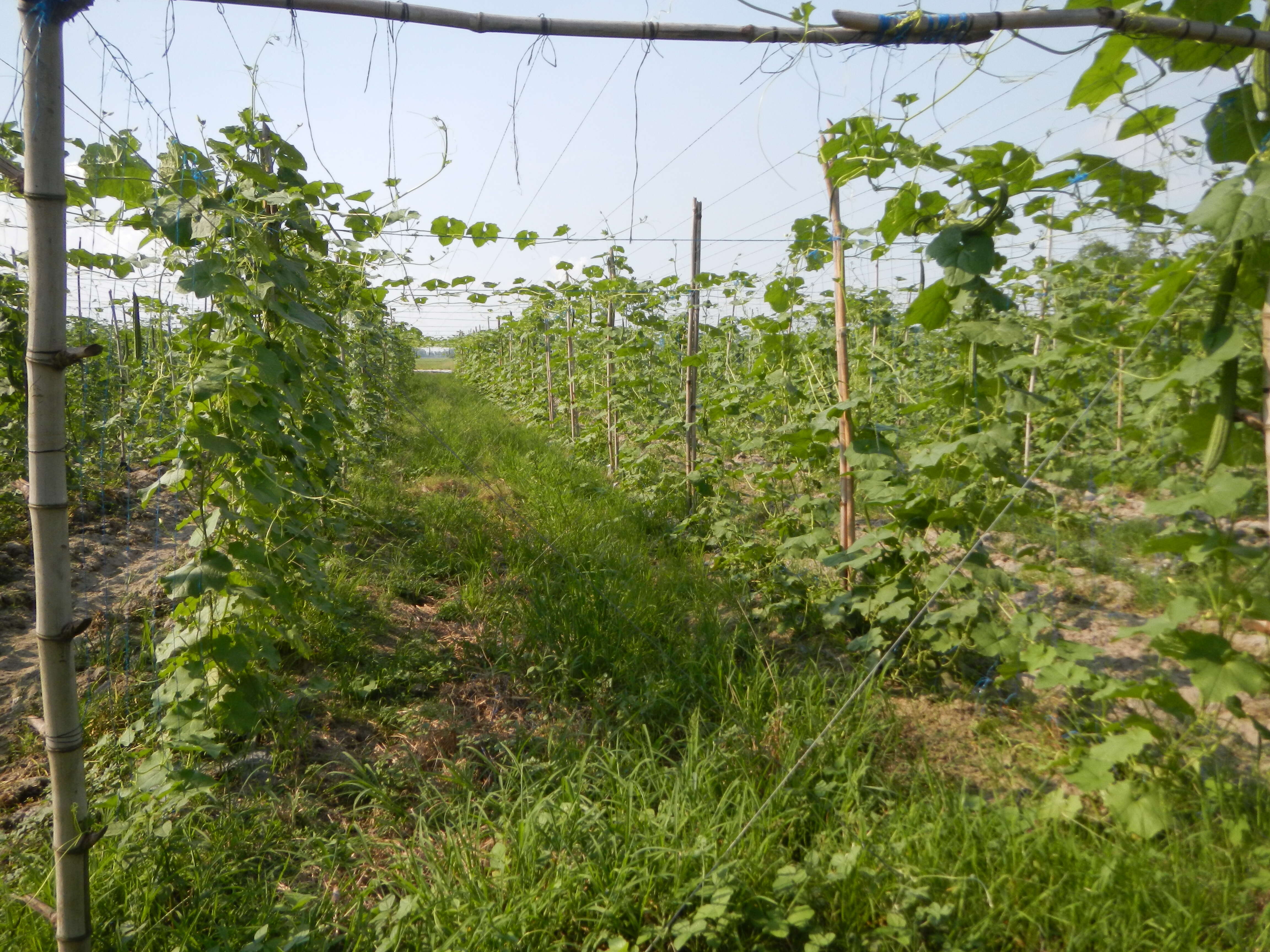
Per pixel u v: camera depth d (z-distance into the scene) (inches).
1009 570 176.7
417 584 184.7
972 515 133.0
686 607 169.3
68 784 67.0
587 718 130.2
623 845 91.4
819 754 109.7
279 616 122.3
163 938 80.0
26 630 151.8
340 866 94.8
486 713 131.3
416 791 109.7
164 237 112.6
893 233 129.3
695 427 244.5
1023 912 81.7
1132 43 82.8
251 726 108.9
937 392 143.7
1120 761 94.3
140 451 255.0
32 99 56.8
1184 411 90.7
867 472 149.3
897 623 147.3
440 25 69.1
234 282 107.8
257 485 112.7
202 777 93.0
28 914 77.5
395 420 417.1
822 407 171.3
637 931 82.7
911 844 91.9
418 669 143.3
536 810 94.3
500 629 159.6
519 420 547.2
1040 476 130.8
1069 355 125.9
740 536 201.2
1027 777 109.3
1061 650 106.5
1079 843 91.4
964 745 119.8
